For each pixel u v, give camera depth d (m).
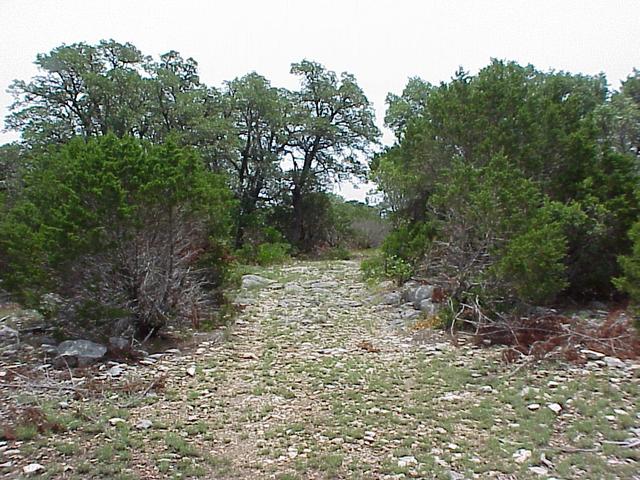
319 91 30.14
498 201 9.40
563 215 10.04
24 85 22.70
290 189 31.39
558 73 18.67
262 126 29.30
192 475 4.07
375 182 15.79
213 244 10.47
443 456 4.41
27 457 4.25
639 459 4.33
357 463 4.30
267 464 4.29
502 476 4.08
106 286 7.85
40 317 9.61
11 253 8.15
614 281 7.73
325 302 12.41
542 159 11.65
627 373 6.44
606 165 11.68
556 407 5.41
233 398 5.89
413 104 23.38
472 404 5.67
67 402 5.55
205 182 9.36
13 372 6.46
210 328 9.29
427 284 11.83
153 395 5.90
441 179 12.88
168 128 24.94
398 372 6.86
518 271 8.45
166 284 8.28
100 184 7.38
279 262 23.02
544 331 7.91
